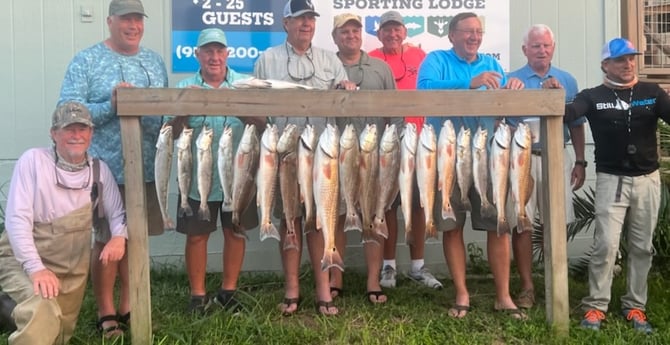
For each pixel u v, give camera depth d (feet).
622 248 16.79
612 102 13.78
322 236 14.53
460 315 14.38
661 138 17.46
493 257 14.58
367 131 12.95
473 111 12.75
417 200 16.75
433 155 12.82
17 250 11.16
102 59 13.62
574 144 15.94
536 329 13.37
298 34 14.83
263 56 15.15
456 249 14.58
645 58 20.70
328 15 18.65
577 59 19.65
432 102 12.68
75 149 11.65
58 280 11.53
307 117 12.96
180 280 17.78
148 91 12.06
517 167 12.96
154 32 18.30
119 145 13.58
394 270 17.39
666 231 16.94
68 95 13.26
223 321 13.58
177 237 18.86
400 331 13.39
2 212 17.60
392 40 18.03
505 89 12.96
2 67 17.94
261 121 13.84
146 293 12.34
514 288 16.90
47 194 11.62
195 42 18.40
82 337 13.12
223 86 14.38
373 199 13.07
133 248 12.25
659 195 13.98
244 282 17.63
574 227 17.78
